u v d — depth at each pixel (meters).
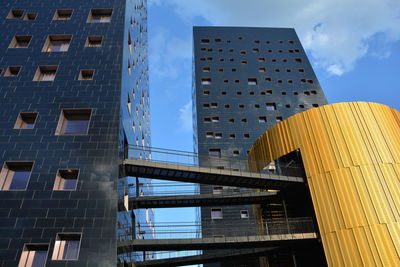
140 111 35.53
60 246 16.62
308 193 21.84
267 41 59.91
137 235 25.67
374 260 17.84
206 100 49.53
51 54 25.23
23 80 23.38
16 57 24.91
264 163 25.81
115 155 19.69
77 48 25.69
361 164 20.91
